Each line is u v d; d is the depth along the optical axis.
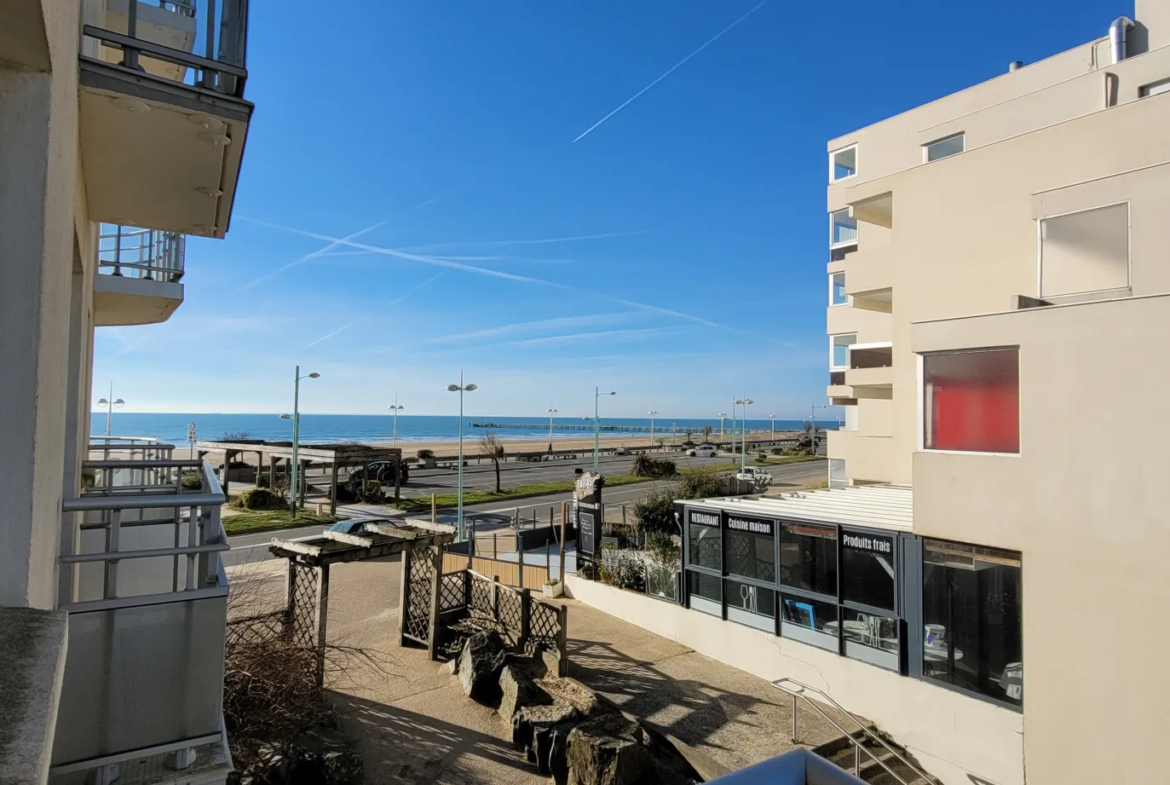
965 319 7.88
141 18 5.21
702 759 7.79
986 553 7.76
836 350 23.73
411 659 10.91
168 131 3.83
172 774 3.21
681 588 11.98
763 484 35.50
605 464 64.50
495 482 46.53
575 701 8.95
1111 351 6.65
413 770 7.50
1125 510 6.51
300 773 6.66
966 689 7.96
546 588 15.62
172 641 3.21
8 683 1.33
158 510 6.01
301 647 7.27
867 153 21.58
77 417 4.62
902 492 13.19
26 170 2.12
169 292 7.30
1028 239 11.91
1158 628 6.25
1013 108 14.55
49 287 2.22
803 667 9.80
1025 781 7.20
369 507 33.12
